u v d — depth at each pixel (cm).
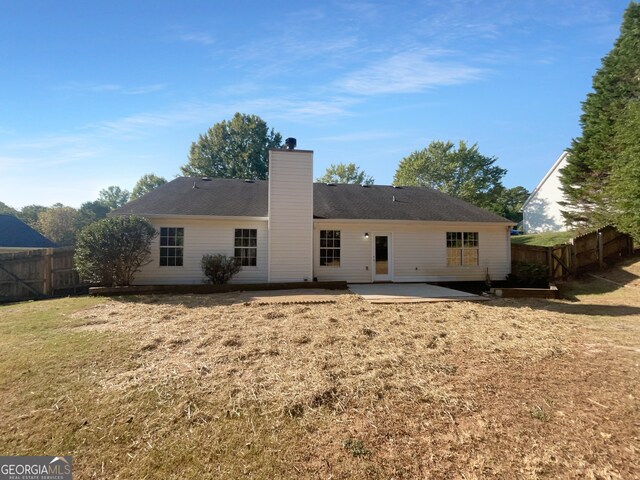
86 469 222
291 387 334
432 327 581
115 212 1098
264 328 554
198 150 3441
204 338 490
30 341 479
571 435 257
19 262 1000
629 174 1233
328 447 244
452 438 253
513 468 220
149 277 1102
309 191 1159
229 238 1150
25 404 301
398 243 1269
